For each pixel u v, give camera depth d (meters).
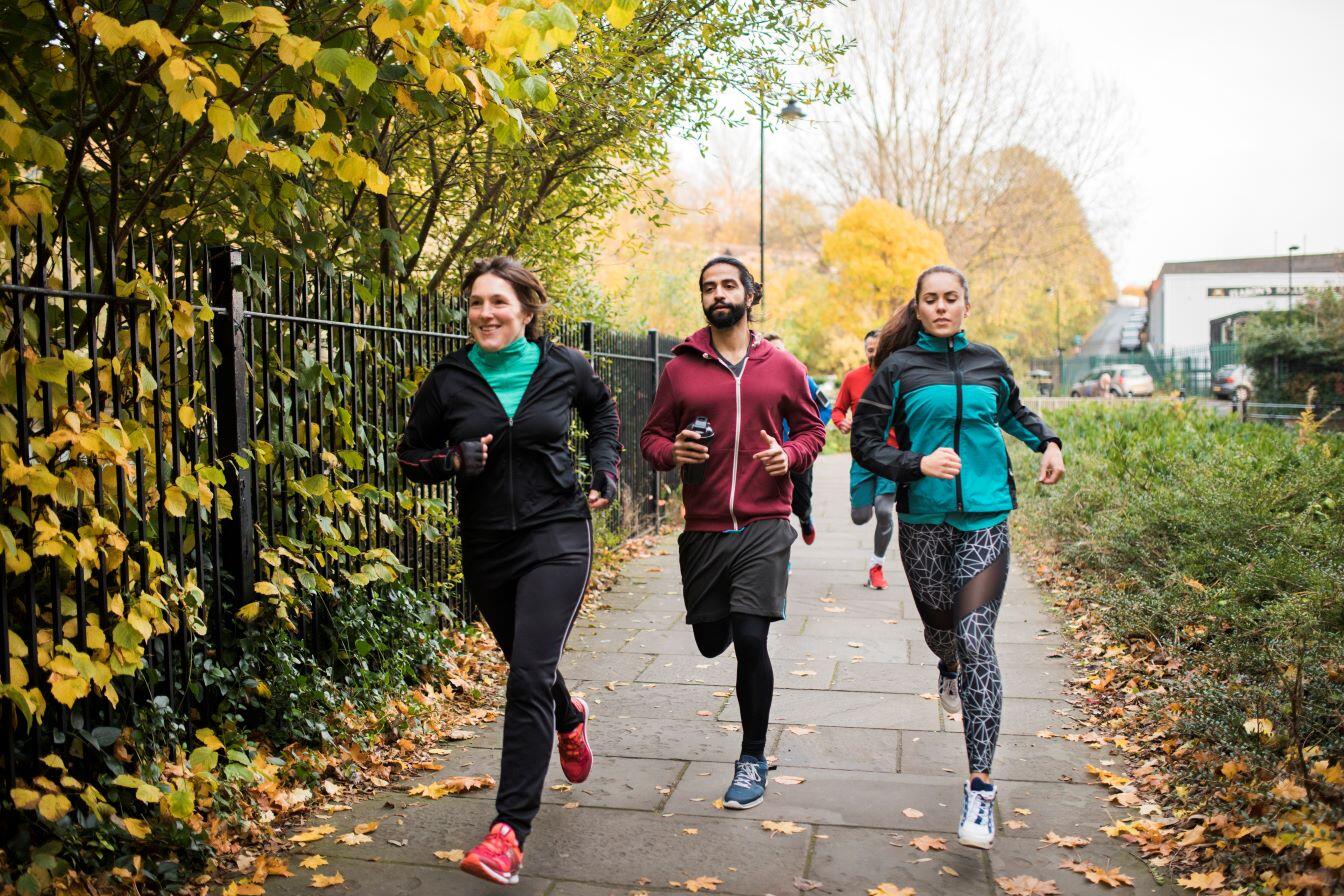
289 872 3.17
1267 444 9.10
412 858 3.29
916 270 38.22
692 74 6.66
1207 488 6.60
